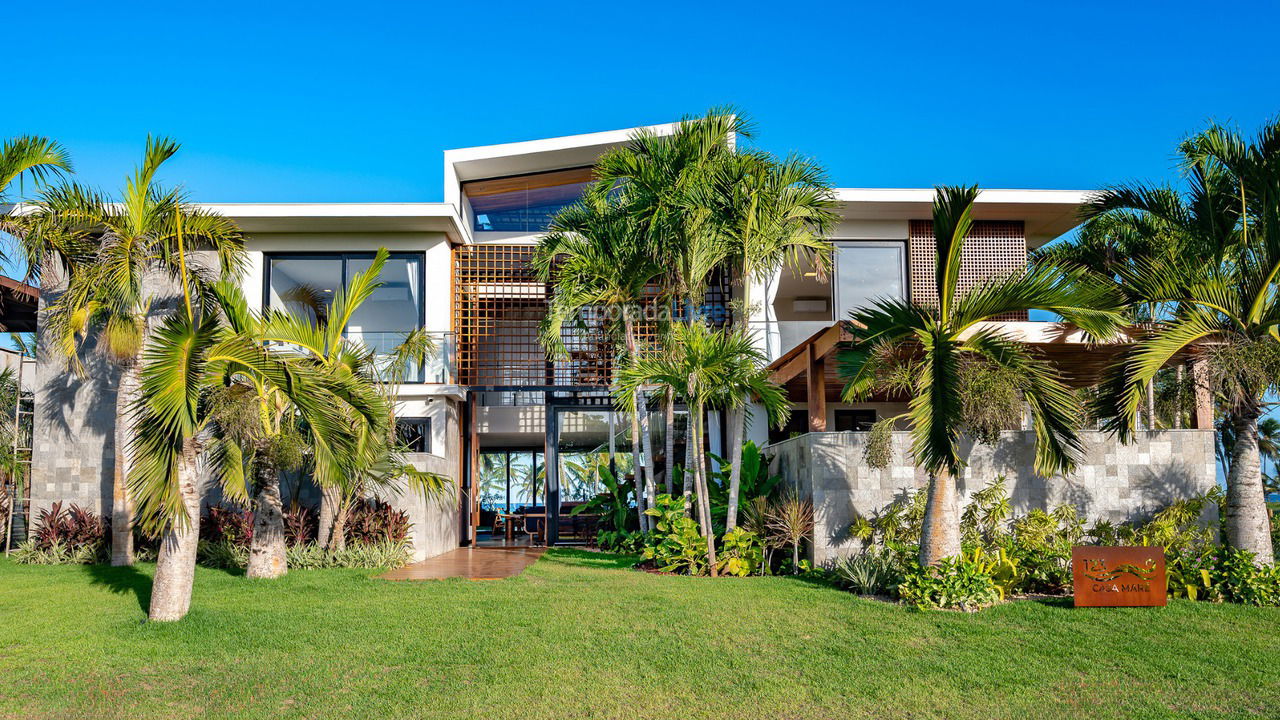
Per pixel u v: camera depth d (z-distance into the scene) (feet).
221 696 19.44
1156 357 31.91
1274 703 19.44
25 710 18.56
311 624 26.30
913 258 55.52
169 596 26.91
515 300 57.47
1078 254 47.19
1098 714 18.66
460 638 24.64
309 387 27.78
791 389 52.85
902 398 55.47
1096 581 29.45
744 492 43.04
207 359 26.84
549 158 57.77
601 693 19.85
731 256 41.98
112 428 48.57
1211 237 35.17
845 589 33.12
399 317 53.78
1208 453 37.60
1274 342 31.17
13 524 50.93
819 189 41.27
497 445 68.13
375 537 42.14
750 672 21.50
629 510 51.85
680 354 38.86
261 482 36.70
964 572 29.63
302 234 54.08
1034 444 37.11
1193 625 26.73
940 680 21.01
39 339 48.88
